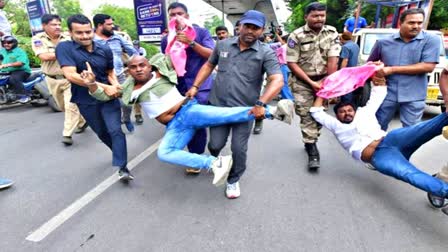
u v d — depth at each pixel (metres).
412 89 3.20
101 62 3.17
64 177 3.49
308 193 3.03
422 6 8.77
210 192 3.09
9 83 6.93
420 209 2.72
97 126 3.38
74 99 3.25
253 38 2.54
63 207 2.86
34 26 10.97
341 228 2.47
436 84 5.45
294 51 3.39
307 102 3.47
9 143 4.72
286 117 2.48
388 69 3.09
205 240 2.36
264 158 3.94
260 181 3.30
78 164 3.86
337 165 3.67
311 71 3.40
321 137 4.74
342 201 2.87
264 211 2.73
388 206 2.78
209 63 2.90
